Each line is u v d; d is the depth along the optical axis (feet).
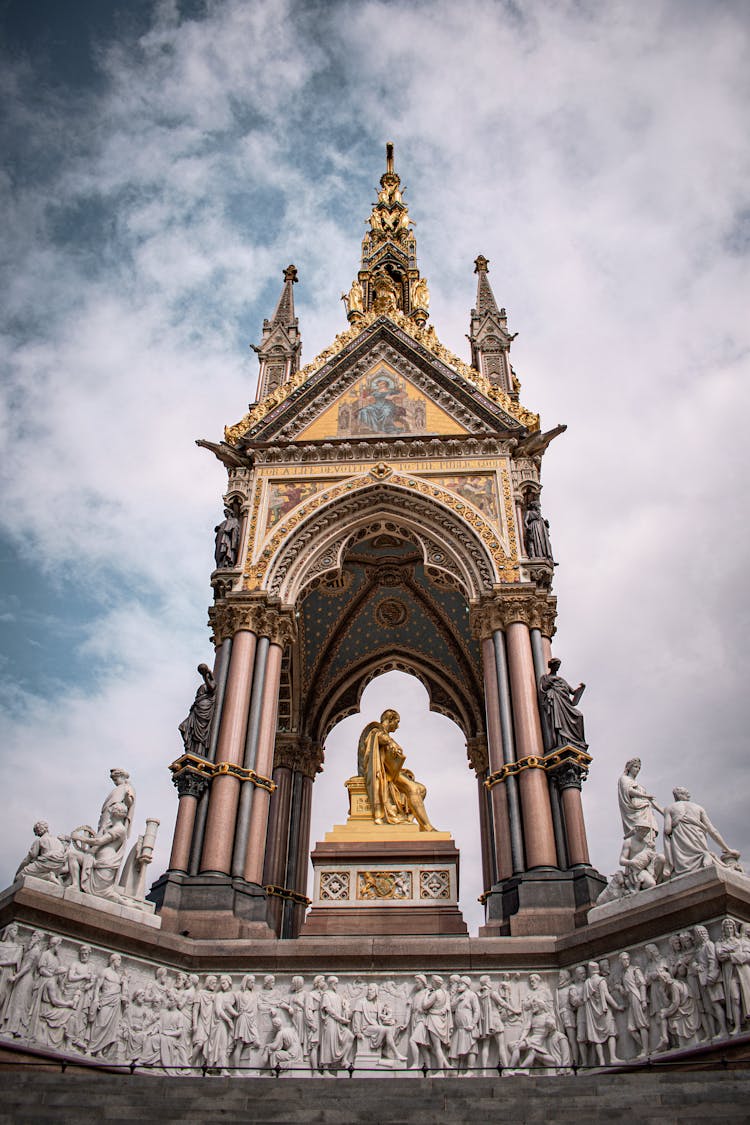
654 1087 38.47
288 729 105.91
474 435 94.79
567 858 67.67
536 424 95.61
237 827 71.97
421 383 101.50
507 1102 37.78
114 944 58.49
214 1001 60.49
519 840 69.82
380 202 147.74
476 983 60.39
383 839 81.87
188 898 66.74
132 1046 56.29
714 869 53.62
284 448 95.55
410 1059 57.57
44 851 58.29
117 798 63.98
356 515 91.66
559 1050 56.39
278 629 84.33
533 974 60.08
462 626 110.11
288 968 62.03
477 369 109.19
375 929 75.66
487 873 98.89
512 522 88.07
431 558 89.10
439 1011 58.95
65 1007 53.98
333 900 78.13
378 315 108.06
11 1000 51.90
